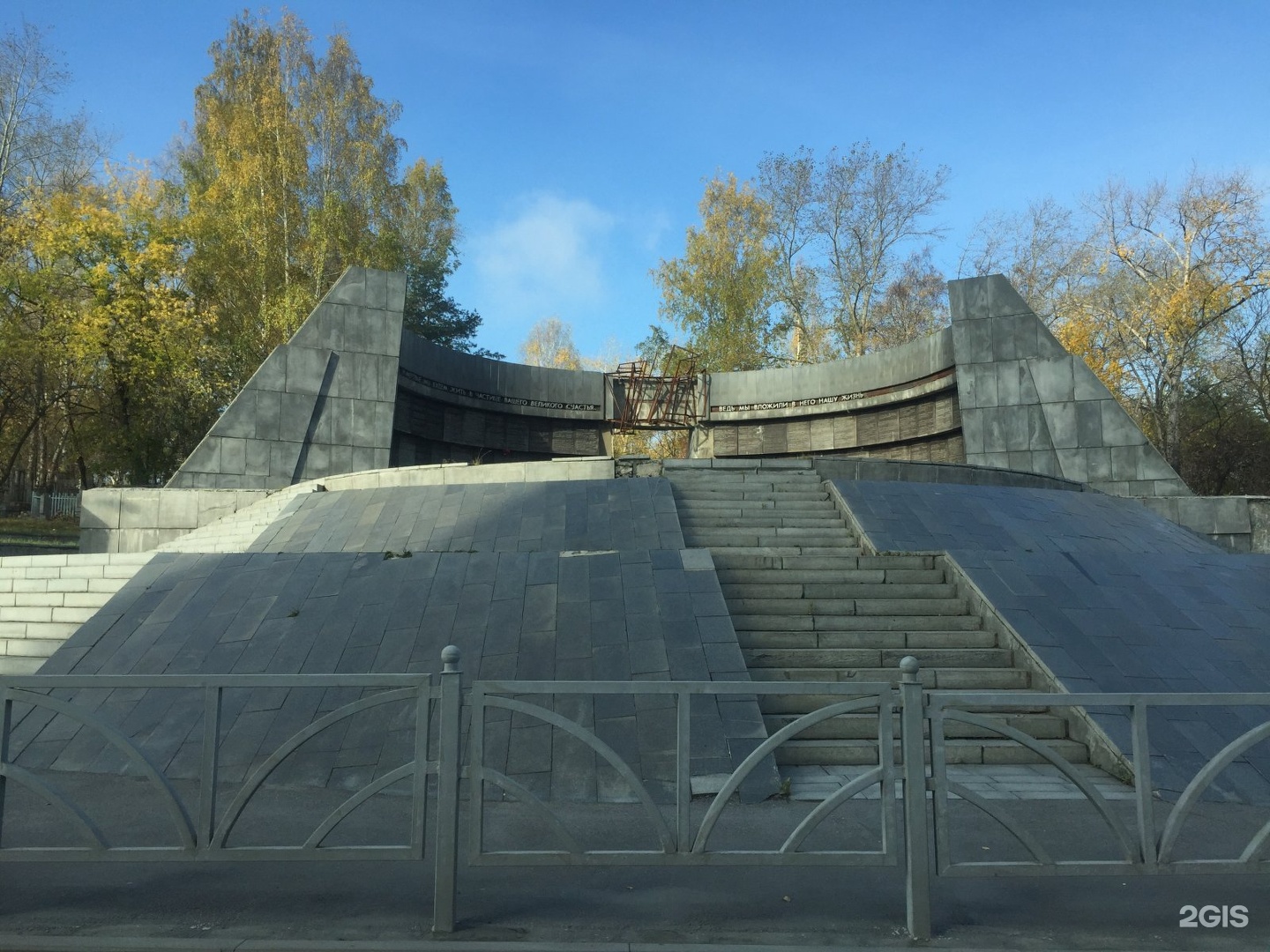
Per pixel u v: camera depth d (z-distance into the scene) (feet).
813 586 33.14
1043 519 42.57
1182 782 22.03
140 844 16.58
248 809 19.22
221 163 100.89
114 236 90.84
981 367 66.64
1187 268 99.91
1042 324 65.72
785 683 12.80
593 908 13.26
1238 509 58.08
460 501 40.45
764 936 12.28
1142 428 109.09
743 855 12.47
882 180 126.21
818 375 82.84
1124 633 29.71
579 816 18.89
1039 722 25.96
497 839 17.10
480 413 80.89
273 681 12.87
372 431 66.03
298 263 101.04
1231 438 104.12
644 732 22.80
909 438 75.56
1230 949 12.06
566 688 12.60
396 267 107.86
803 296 133.69
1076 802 20.39
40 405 102.27
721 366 122.21
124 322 89.97
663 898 13.71
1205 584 34.63
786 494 43.39
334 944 11.70
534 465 45.80
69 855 12.52
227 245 98.89
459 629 27.96
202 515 56.39
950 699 12.70
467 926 12.48
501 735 22.80
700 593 29.22
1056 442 63.87
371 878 14.60
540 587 29.94
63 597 37.81
